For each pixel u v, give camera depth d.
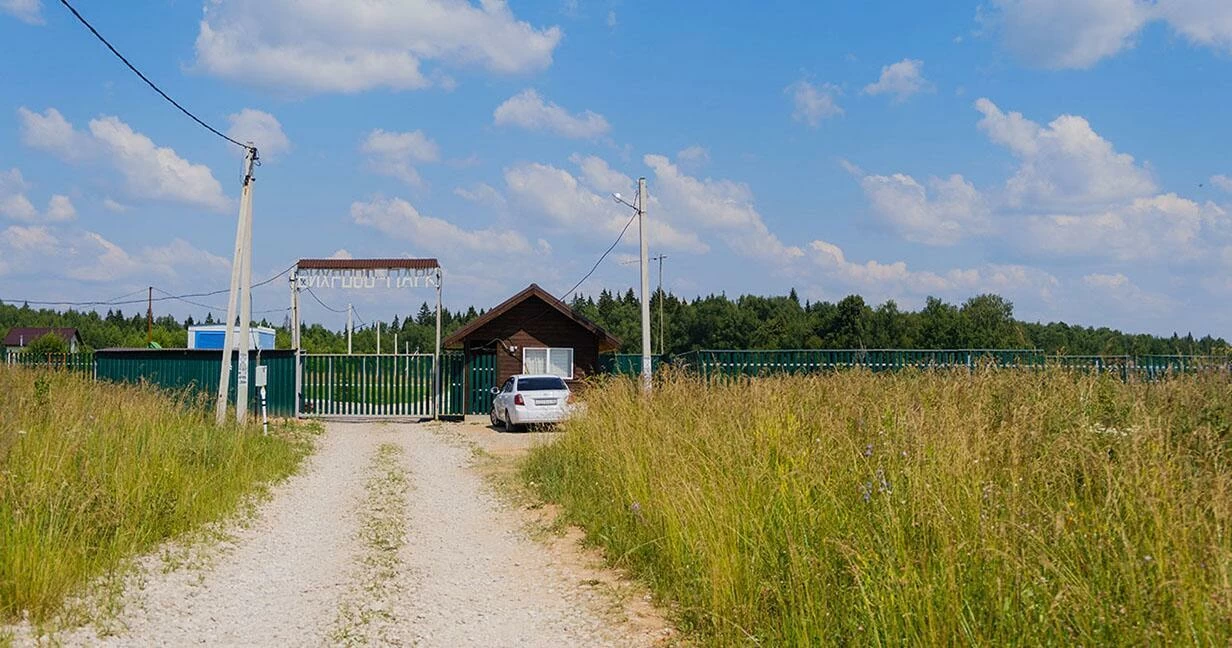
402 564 9.63
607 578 8.95
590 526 10.94
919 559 5.80
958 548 5.51
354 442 22.81
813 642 5.89
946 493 6.26
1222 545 4.76
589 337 32.09
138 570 8.58
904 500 6.48
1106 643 4.58
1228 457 6.75
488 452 20.45
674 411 13.37
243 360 21.14
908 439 7.51
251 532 11.02
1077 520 5.61
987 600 5.29
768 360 25.36
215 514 11.43
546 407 25.25
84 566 7.98
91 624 6.93
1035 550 5.33
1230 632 4.24
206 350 28.73
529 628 7.36
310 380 31.06
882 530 6.36
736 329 73.19
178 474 11.92
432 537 11.20
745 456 9.01
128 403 15.12
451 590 8.59
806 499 7.37
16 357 28.55
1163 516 5.25
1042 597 5.00
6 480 8.91
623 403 15.41
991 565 5.40
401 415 31.31
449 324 108.12
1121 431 7.22
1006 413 8.63
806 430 9.44
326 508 13.14
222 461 14.17
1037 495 6.27
